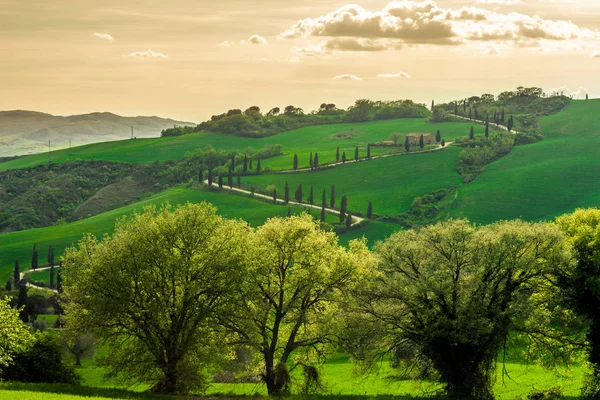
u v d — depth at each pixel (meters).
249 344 63.50
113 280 61.09
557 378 74.94
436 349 61.62
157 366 61.91
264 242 66.31
